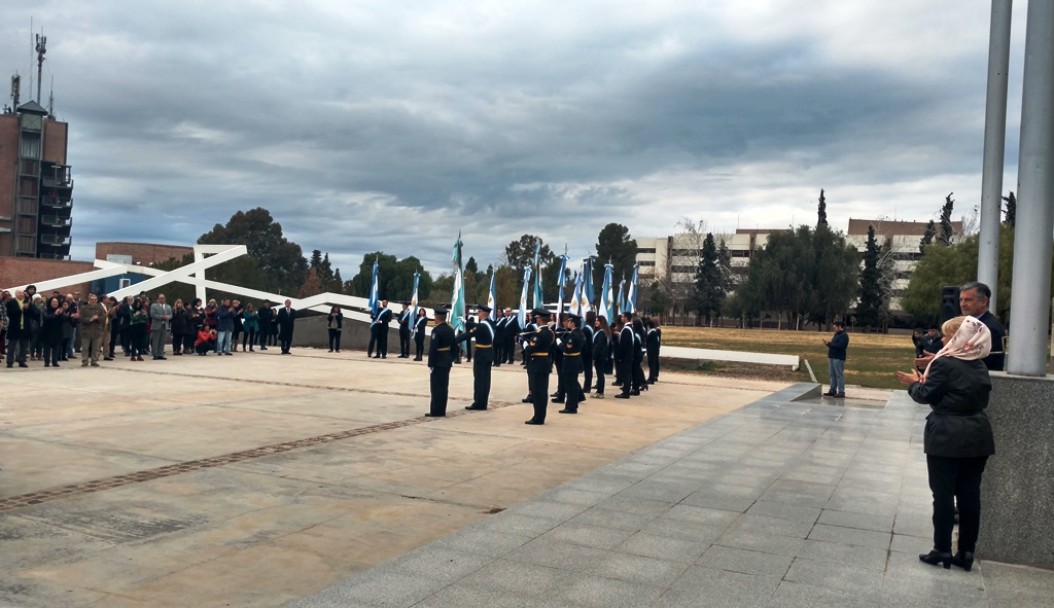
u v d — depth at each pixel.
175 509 7.48
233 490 8.28
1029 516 5.80
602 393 19.28
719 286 91.25
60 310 21.06
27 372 19.86
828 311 78.94
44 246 74.56
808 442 11.73
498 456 10.62
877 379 27.12
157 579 5.63
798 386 21.12
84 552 6.17
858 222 117.94
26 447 10.22
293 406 15.05
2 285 55.03
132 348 24.50
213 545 6.43
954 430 5.54
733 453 10.55
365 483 8.78
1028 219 6.06
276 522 7.14
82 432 11.44
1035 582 5.40
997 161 9.13
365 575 5.33
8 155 70.94
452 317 24.69
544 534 6.36
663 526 6.69
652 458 10.05
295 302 36.91
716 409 16.92
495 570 5.45
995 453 5.87
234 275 59.88
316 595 4.94
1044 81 6.03
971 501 5.64
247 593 5.42
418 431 12.58
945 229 99.25
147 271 37.06
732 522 6.87
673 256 100.19
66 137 75.06
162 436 11.31
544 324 13.81
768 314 83.44
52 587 5.39
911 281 64.94
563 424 13.89
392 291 77.75
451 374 23.48
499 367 27.03
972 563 5.75
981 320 6.31
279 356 29.06
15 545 6.29
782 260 79.38
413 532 6.95
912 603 4.95
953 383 5.55
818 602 4.93
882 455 10.69
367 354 31.52
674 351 30.84
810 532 6.59
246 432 11.89
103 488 8.20
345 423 13.12
